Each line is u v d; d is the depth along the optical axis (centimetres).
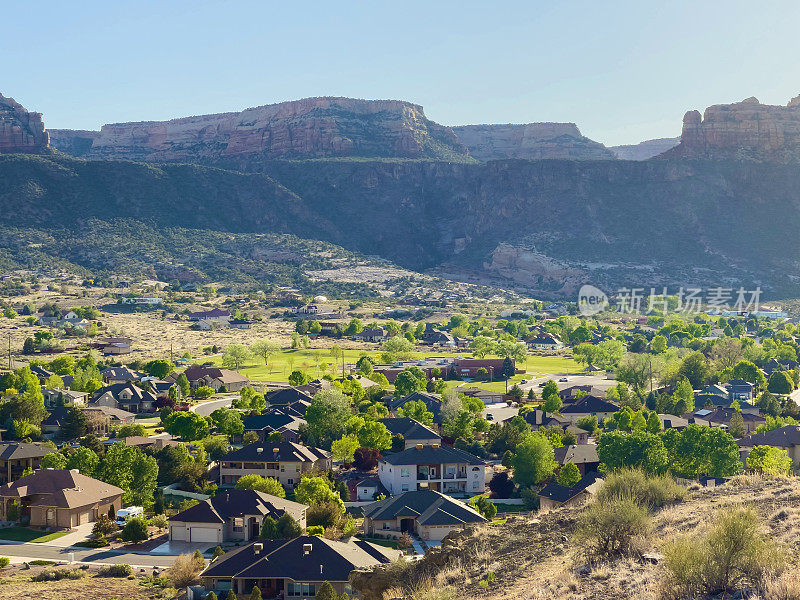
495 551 5412
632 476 6075
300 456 11500
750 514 3953
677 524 4991
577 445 12462
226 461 11538
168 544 8681
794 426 13112
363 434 12750
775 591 3544
